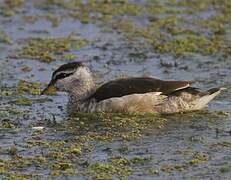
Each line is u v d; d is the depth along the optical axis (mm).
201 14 27375
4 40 24875
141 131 17062
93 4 28953
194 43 24203
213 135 16734
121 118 17953
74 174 14602
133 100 18203
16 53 23656
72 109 18734
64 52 23766
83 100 18719
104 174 14578
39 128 17438
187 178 14391
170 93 18328
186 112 18422
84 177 14477
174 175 14539
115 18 27234
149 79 18625
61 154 15617
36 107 19000
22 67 22297
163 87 18344
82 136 16734
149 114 18234
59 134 17031
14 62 22812
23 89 20266
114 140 16484
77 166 15031
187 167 14891
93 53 23578
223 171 14656
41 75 21609
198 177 14430
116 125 17531
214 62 22375
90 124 17734
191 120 17844
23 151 15922
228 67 21906
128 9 28125
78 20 27047
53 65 22531
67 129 17375
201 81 20703
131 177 14453
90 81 18875
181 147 15984
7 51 23828
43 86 20594
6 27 26328
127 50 23781
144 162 15164
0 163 15125
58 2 29312
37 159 15336
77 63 18906
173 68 21953
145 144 16203
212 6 28297
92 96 18609
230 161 15148
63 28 26234
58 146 16172
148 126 17422
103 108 18344
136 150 15852
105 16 27391
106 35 25359
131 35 25234
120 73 21578
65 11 28172
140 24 26484
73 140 16547
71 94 18859
